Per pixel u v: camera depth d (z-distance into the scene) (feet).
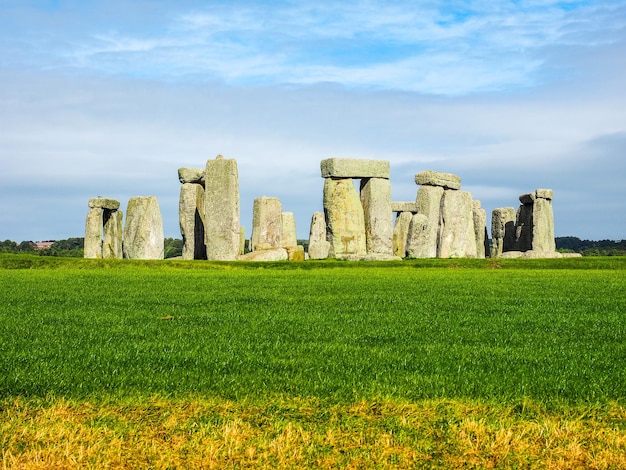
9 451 31.04
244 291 88.69
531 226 197.98
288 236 198.49
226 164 145.28
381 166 162.91
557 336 56.18
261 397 37.93
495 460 31.19
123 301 77.10
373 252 160.56
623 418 35.65
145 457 31.09
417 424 34.55
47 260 137.18
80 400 37.32
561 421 35.12
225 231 145.18
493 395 38.55
